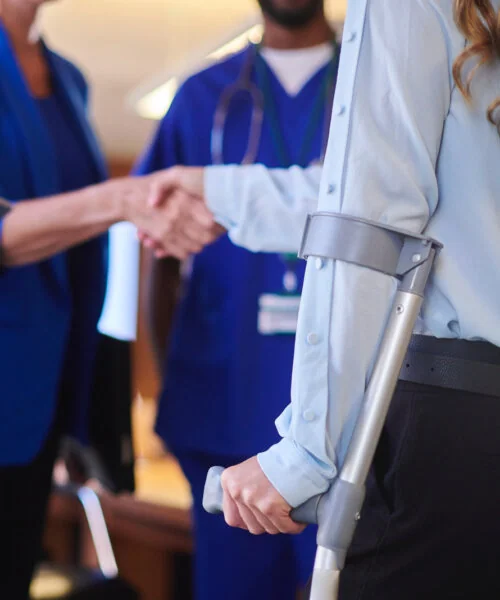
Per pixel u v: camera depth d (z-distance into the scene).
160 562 3.94
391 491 1.35
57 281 2.55
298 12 2.66
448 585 1.32
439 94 1.33
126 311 3.71
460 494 1.29
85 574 3.01
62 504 4.12
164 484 4.23
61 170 2.66
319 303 1.30
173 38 5.89
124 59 6.27
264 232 2.00
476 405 1.29
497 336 1.29
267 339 2.66
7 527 2.56
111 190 2.34
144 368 5.67
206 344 2.72
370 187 1.30
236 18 5.53
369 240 1.28
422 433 1.31
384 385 1.28
